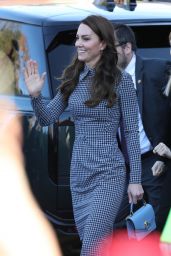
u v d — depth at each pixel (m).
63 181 22.03
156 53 24.00
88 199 19.55
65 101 20.03
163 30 24.11
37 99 19.67
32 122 22.22
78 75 19.61
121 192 19.55
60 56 22.77
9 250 22.73
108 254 19.52
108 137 19.38
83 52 19.34
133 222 19.69
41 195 22.17
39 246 22.44
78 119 19.52
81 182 19.58
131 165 19.69
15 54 23.83
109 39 19.36
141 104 22.14
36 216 22.33
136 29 23.81
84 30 19.30
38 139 22.06
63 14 23.80
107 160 19.30
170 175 21.06
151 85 22.05
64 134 21.84
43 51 22.78
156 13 24.50
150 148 22.27
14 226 22.61
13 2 27.78
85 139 19.41
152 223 20.17
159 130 21.83
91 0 27.73
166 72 22.09
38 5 26.44
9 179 22.58
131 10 24.92
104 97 19.08
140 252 20.02
